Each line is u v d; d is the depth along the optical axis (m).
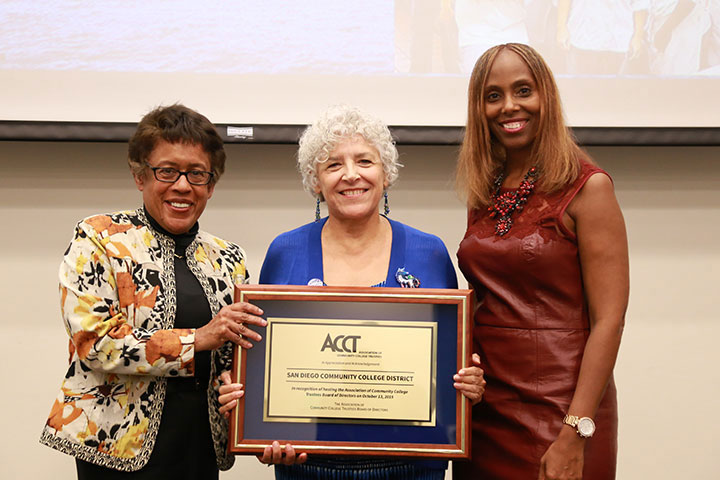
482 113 1.47
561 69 2.28
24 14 2.19
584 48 2.29
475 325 1.54
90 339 1.35
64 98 2.20
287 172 2.36
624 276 1.34
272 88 2.25
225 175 2.35
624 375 2.43
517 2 2.28
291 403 1.38
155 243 1.48
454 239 2.39
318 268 1.53
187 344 1.35
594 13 2.29
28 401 2.31
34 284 2.31
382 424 1.37
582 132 2.26
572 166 1.38
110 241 1.42
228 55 2.25
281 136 2.23
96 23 2.21
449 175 2.38
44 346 2.32
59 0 2.20
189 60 2.23
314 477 1.48
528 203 1.44
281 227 2.37
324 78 2.27
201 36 2.24
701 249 2.44
